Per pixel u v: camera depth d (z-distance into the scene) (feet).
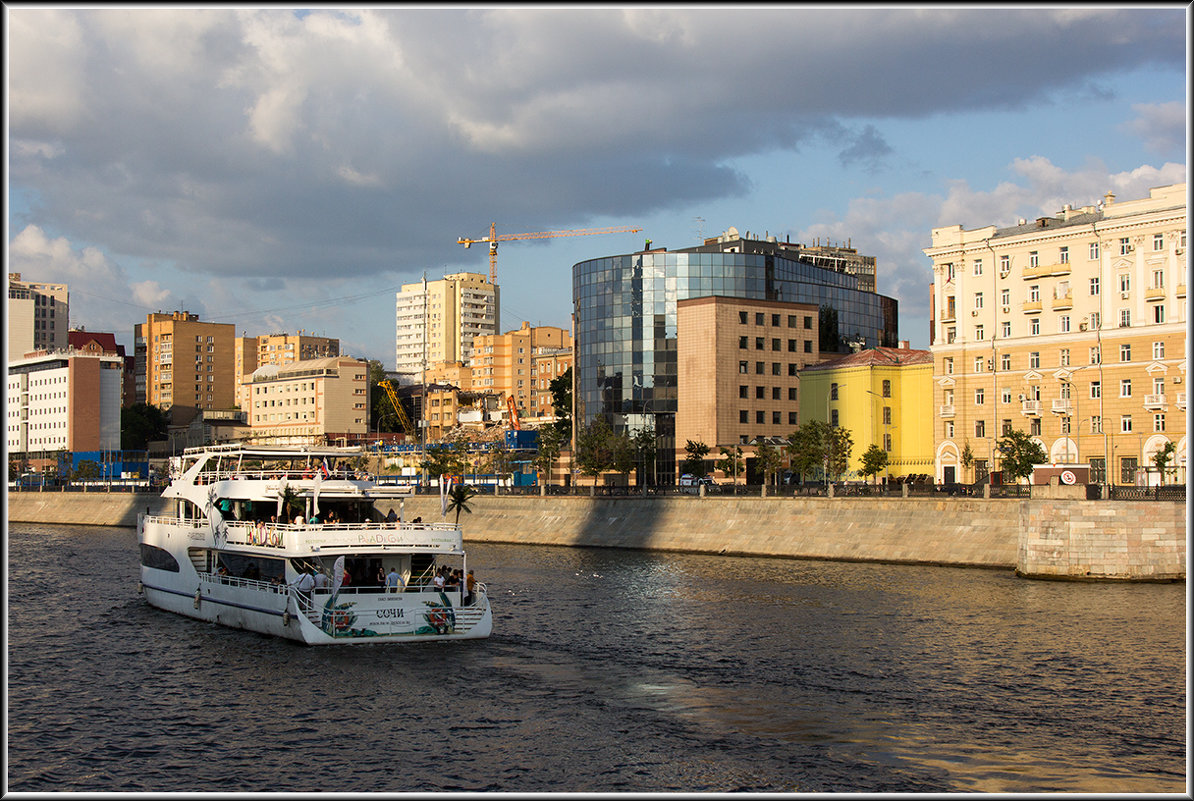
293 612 183.42
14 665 178.70
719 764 125.29
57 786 120.47
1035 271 424.46
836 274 650.02
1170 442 378.12
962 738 134.21
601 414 570.46
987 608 220.84
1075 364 413.59
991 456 436.76
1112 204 407.03
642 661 174.81
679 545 361.92
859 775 121.70
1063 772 122.31
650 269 565.94
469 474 571.69
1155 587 248.52
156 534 242.37
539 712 146.20
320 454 231.91
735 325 535.60
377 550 189.57
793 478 506.07
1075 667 168.35
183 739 136.87
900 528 313.73
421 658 176.35
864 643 187.52
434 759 127.95
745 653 180.45
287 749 132.36
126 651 188.96
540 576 287.69
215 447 230.89
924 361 473.26
